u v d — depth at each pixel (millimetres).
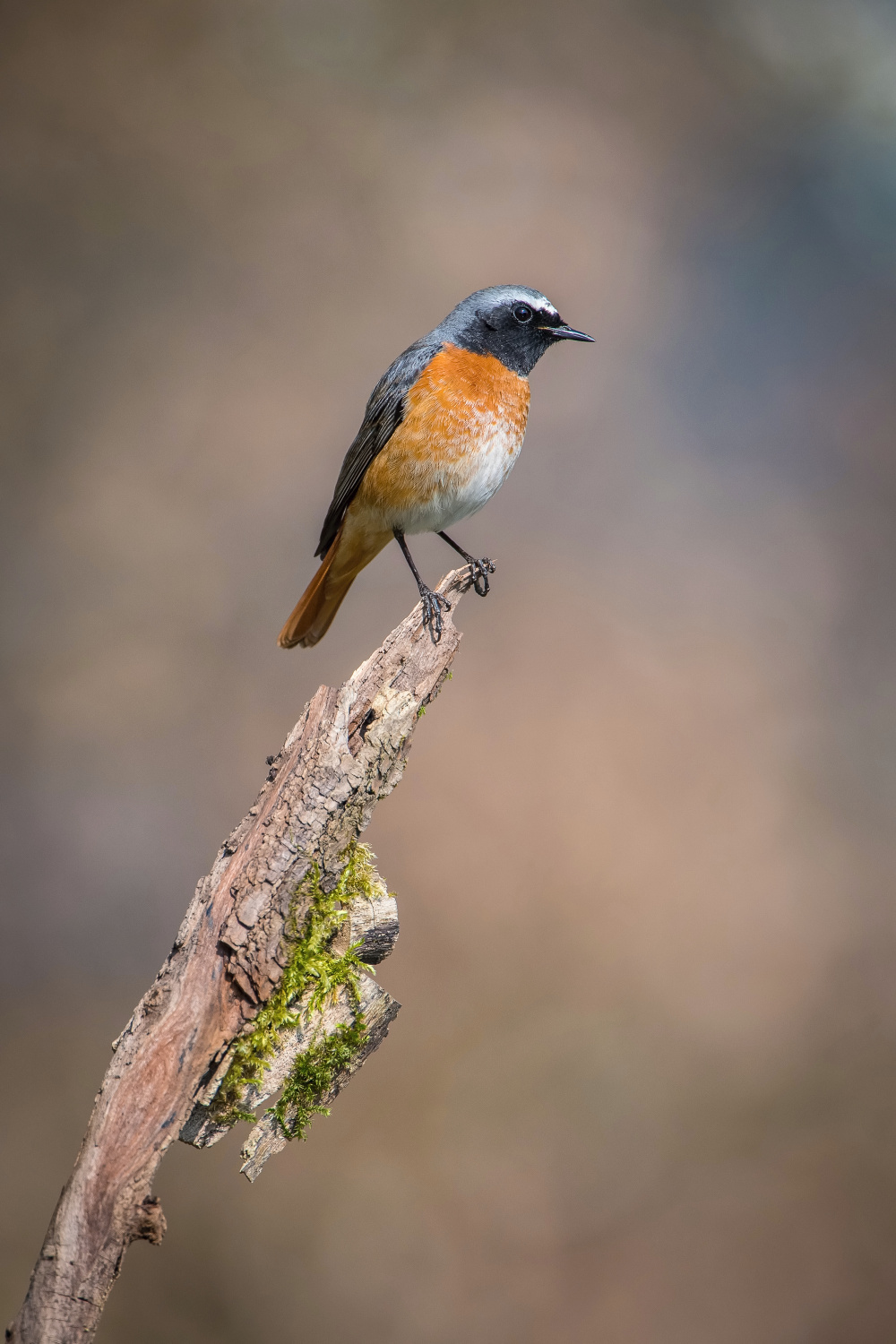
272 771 4531
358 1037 4324
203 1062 4070
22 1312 3752
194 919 4254
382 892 4496
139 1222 3832
